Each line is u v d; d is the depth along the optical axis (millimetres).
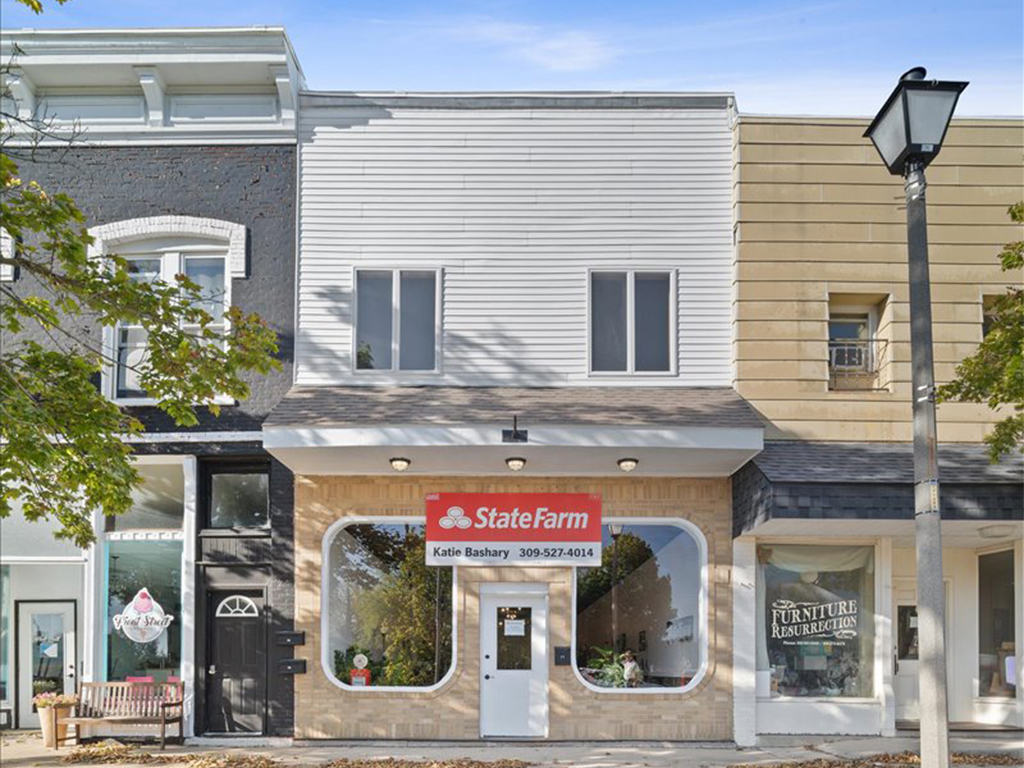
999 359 11789
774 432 14719
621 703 14820
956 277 14945
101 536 15656
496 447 13672
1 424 9562
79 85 15773
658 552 15234
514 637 15031
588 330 15266
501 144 15539
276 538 15125
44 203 9984
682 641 15078
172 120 15688
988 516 12891
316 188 15477
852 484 12953
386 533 15273
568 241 15414
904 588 15961
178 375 11398
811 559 15211
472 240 15406
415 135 15539
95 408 11273
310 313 15297
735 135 15273
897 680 15836
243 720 15227
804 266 15000
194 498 15359
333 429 13578
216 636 15383
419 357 15312
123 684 15055
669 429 13609
